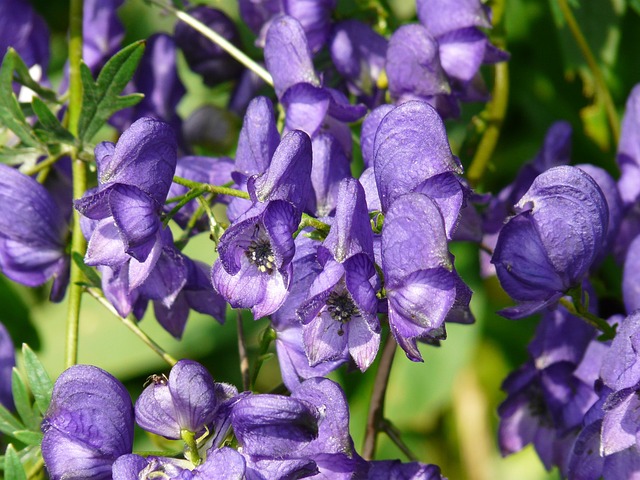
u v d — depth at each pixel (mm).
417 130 426
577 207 444
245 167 461
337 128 484
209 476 404
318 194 468
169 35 556
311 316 416
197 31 560
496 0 568
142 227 433
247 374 487
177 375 422
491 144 571
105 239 438
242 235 426
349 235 411
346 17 530
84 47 542
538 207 446
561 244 445
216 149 581
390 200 430
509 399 511
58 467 430
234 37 564
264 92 567
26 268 500
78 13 536
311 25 526
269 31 482
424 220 409
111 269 461
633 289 483
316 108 475
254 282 424
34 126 509
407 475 455
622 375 433
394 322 414
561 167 446
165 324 485
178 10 521
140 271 439
